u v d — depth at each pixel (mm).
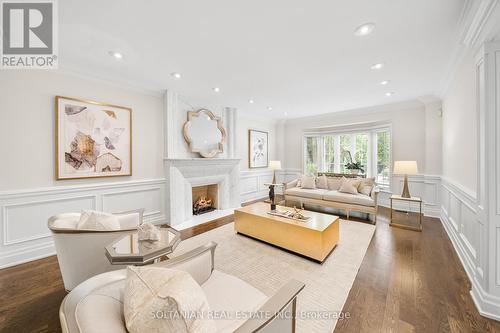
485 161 1568
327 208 4699
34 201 2377
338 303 1640
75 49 2176
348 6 1567
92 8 1576
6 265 2199
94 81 2828
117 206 3049
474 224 1920
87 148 2760
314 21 1743
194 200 4363
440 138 3781
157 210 3514
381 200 4777
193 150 3945
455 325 1415
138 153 3297
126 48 2168
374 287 1836
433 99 3818
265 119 6055
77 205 2688
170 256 2467
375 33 1905
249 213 2943
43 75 2438
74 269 1593
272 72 2773
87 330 619
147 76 2912
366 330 1383
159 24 1780
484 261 1573
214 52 2252
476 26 1560
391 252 2494
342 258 2354
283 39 2010
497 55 1524
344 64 2533
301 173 6148
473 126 2020
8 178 2238
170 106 3572
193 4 1546
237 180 4809
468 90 2164
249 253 2492
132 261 1334
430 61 2449
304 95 3807
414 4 1542
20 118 2305
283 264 2234
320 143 5980
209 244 1432
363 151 5246
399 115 4410
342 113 5203
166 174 3547
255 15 1672
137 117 3287
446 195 3258
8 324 1452
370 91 3549
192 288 783
